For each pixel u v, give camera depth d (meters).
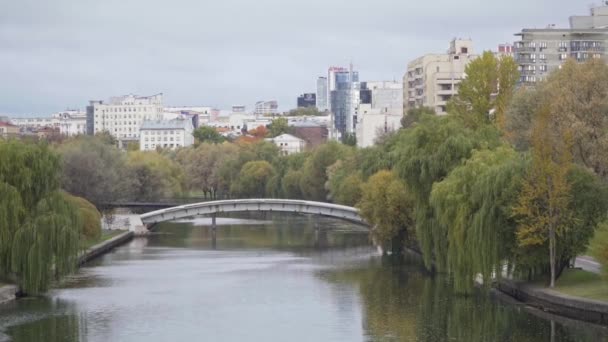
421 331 108.25
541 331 104.00
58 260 125.38
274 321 116.88
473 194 121.62
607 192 118.75
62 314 121.12
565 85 158.75
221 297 136.00
